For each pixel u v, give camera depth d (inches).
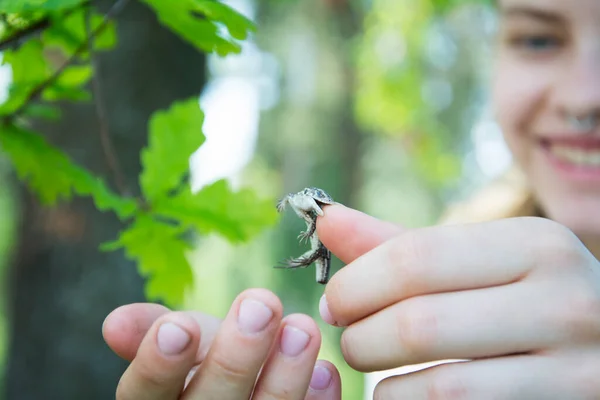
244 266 111.7
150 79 32.5
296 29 92.1
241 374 14.5
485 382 14.0
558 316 13.9
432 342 14.1
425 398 14.3
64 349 33.5
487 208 33.0
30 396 33.7
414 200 128.1
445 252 14.2
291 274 97.6
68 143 31.7
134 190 31.8
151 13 32.5
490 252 14.2
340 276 14.8
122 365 34.7
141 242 16.0
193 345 14.4
